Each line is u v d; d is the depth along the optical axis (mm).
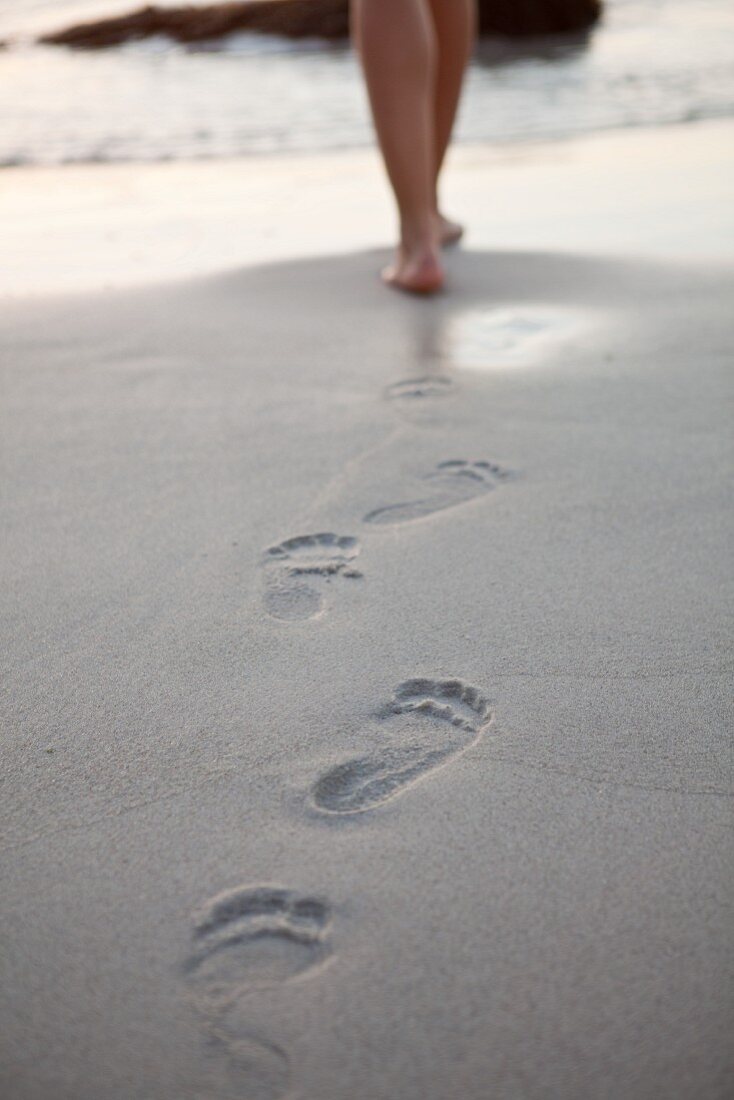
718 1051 696
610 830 882
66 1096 677
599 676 1096
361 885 830
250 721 1038
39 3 11203
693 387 1876
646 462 1587
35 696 1088
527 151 4449
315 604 1245
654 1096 670
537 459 1612
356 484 1545
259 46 8320
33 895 833
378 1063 692
